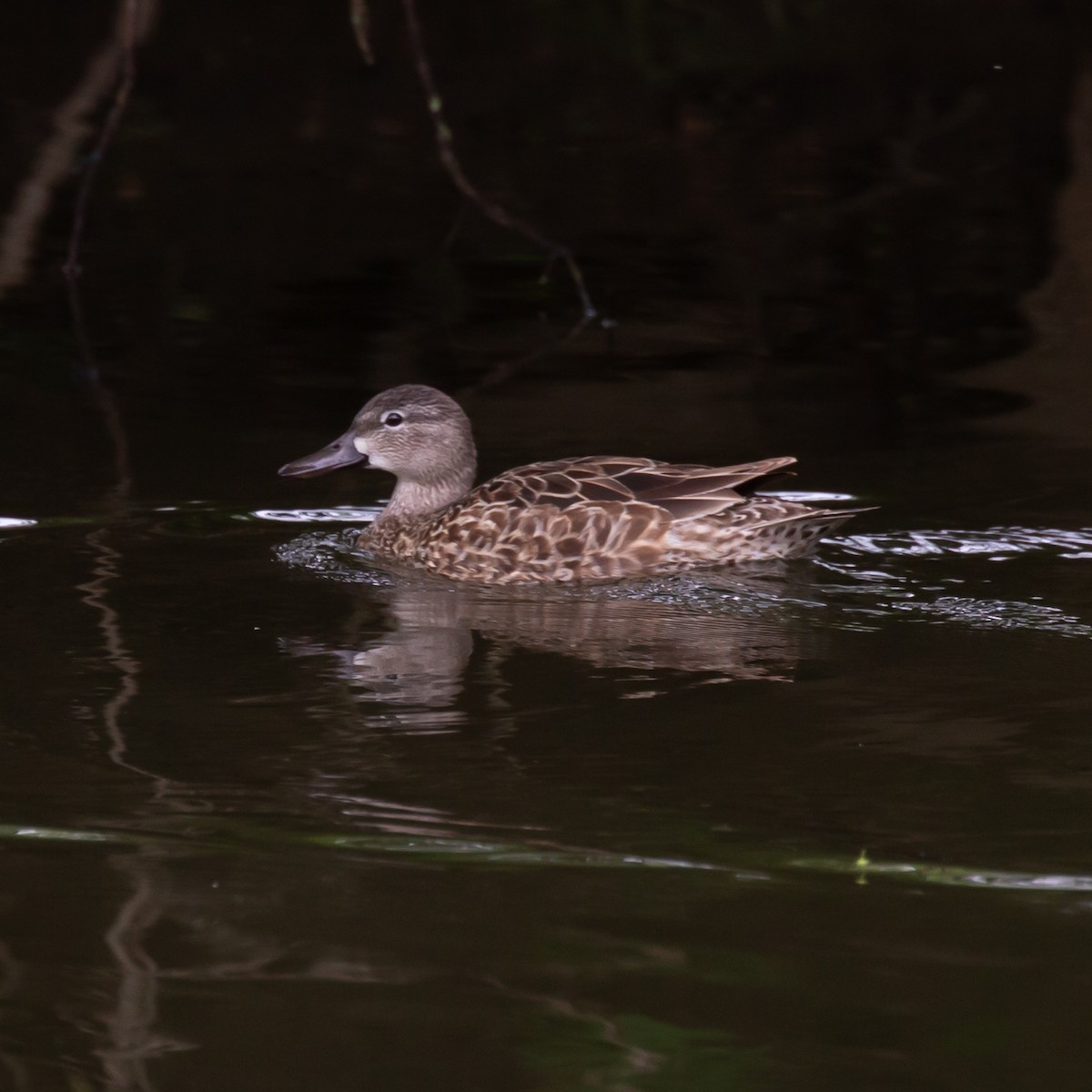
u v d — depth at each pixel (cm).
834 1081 622
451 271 2375
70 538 1358
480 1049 643
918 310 2161
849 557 1297
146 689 1023
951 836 814
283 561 1322
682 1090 614
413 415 1433
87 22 3684
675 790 870
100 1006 674
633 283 2308
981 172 2917
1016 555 1297
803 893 763
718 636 1126
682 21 3969
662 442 1636
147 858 800
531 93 3572
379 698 1007
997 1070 627
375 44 3769
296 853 806
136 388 1833
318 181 2903
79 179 2866
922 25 3972
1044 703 986
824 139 3188
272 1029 659
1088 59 3600
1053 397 1778
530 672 1057
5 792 872
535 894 765
